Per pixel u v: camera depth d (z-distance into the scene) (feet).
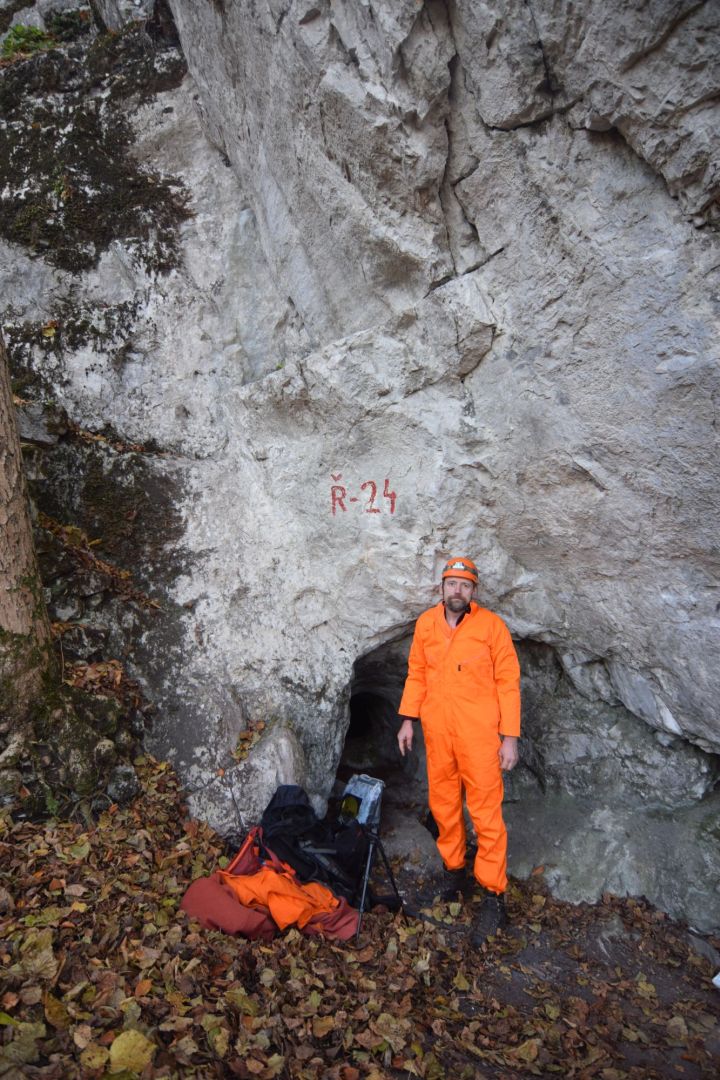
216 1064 7.09
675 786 12.85
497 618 11.99
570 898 12.13
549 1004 9.74
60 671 11.13
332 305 13.62
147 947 8.43
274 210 13.99
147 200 15.44
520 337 11.22
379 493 13.46
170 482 13.99
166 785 11.71
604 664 13.69
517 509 12.55
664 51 7.82
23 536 10.12
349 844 11.66
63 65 15.72
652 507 10.85
